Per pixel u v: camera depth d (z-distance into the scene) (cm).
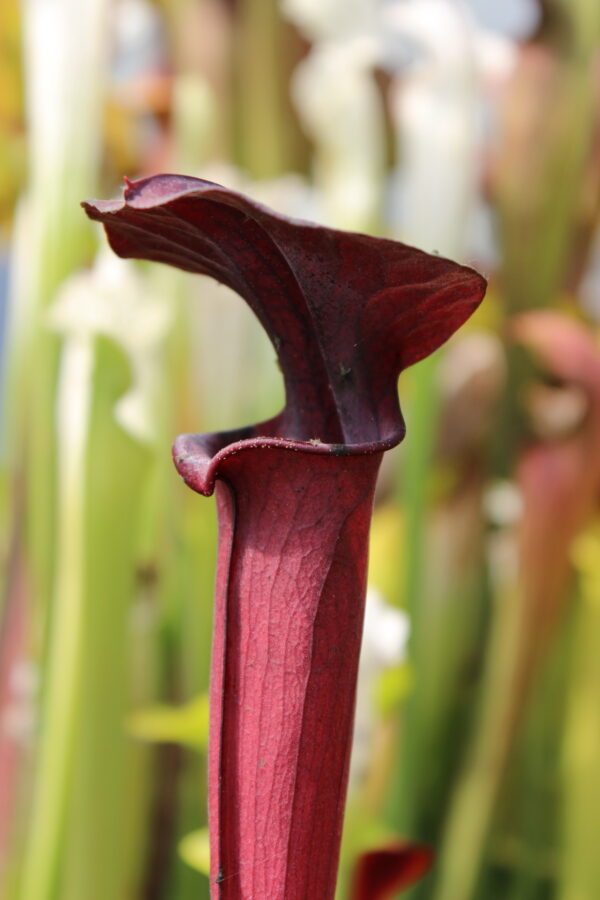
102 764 66
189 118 78
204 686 77
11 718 69
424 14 82
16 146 75
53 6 66
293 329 44
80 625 65
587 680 86
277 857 43
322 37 84
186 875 78
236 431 45
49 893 65
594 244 96
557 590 80
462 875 83
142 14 100
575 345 78
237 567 43
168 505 75
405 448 80
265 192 85
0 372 89
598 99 91
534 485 79
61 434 65
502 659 81
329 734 44
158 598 77
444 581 91
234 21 95
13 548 69
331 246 42
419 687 82
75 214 65
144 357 64
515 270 92
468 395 92
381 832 62
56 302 63
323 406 45
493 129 94
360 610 44
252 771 43
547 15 91
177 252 44
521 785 91
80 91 65
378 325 43
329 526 43
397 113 86
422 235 81
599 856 83
